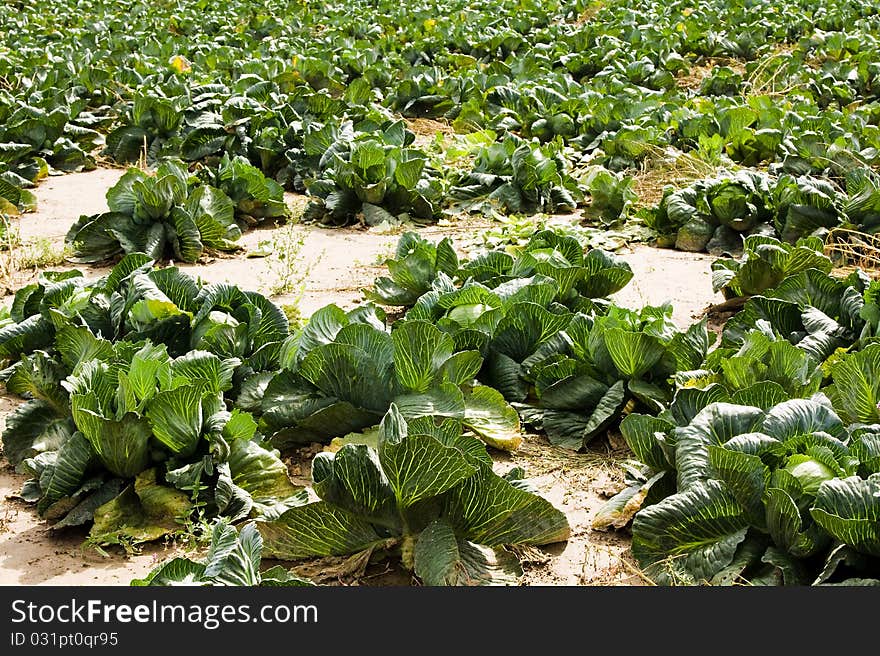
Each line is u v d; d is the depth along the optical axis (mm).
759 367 6359
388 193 12055
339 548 5328
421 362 6359
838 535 4582
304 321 8562
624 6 30078
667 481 5711
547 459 6535
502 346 7258
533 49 22812
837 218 10312
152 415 5582
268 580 4641
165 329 6953
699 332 7094
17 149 13711
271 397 6508
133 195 10430
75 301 7324
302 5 31344
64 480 5668
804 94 18672
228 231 11070
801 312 7594
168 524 5582
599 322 6902
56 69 18391
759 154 14359
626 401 6816
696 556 5086
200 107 15000
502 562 5270
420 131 17297
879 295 7203
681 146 14984
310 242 11336
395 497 5227
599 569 5328
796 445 5059
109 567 5328
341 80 19906
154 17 28938
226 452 5742
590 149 15312
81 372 5922
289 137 14078
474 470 5078
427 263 8492
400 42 25297
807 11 28922
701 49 24344
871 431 5457
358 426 6418
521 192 12500
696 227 10930
